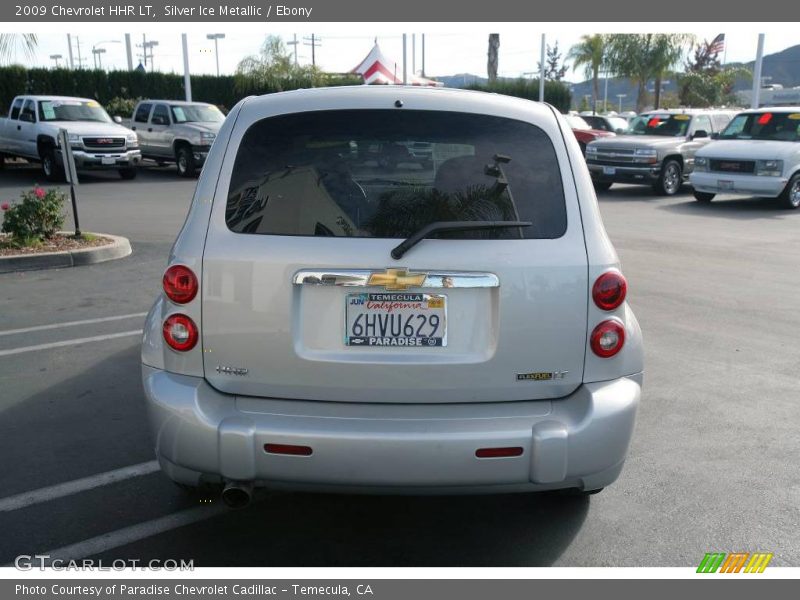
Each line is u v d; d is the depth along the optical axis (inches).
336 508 144.8
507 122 122.0
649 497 149.5
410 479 110.6
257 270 112.3
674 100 2021.4
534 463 112.2
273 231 114.0
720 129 785.6
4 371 214.8
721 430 181.8
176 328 115.3
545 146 121.1
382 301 113.2
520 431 111.9
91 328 258.7
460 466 110.7
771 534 136.8
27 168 906.7
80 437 172.4
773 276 357.7
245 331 113.6
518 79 1515.7
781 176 599.5
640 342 125.7
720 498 149.3
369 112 120.9
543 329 114.7
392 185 116.4
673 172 731.4
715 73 2081.7
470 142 119.5
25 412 185.8
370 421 112.1
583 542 133.6
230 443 110.7
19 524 136.2
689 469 161.3
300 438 109.7
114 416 184.4
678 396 203.9
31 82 1154.7
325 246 112.3
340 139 119.2
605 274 116.3
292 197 115.7
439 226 111.8
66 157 396.8
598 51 1633.9
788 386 211.9
